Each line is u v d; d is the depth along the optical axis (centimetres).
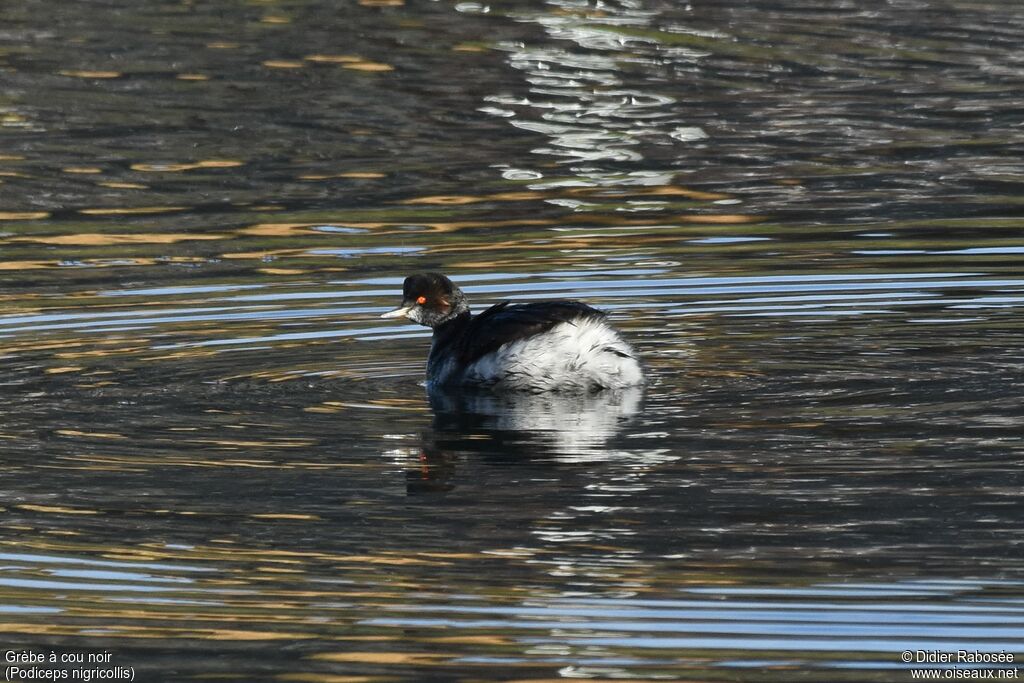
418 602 1004
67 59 2905
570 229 2038
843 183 2227
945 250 1888
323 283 1831
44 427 1354
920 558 1039
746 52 2955
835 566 1032
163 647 962
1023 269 1795
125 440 1322
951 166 2297
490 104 2653
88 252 1975
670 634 954
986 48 2962
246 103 2661
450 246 1973
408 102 2662
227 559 1077
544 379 1447
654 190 2212
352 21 3184
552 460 1250
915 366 1468
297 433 1338
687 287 1767
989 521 1095
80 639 968
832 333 1582
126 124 2561
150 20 3192
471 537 1099
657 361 1512
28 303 1758
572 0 3378
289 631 973
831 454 1238
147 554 1087
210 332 1648
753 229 2011
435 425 1355
